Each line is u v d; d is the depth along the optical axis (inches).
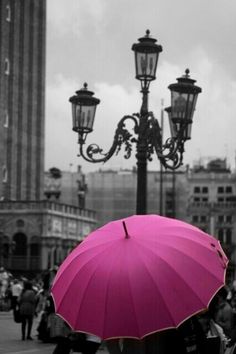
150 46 1019.3
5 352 1134.4
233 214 6264.8
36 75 4532.5
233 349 548.1
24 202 4050.2
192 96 1012.5
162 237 370.3
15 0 4357.8
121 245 367.6
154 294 351.6
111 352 378.9
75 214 4286.4
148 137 1007.0
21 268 4018.2
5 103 4239.7
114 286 354.6
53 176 6299.2
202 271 359.9
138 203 987.9
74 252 383.2
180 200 6195.9
